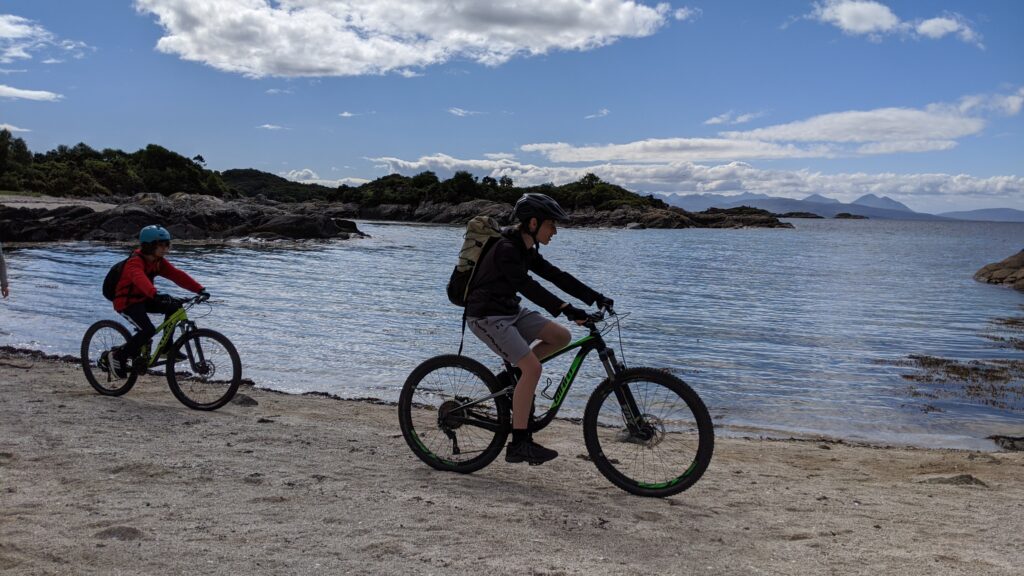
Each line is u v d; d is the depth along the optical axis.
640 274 33.38
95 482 4.26
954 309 20.78
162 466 4.66
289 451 5.31
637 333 15.16
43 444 5.12
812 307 20.86
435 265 32.84
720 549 3.51
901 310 20.36
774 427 8.18
